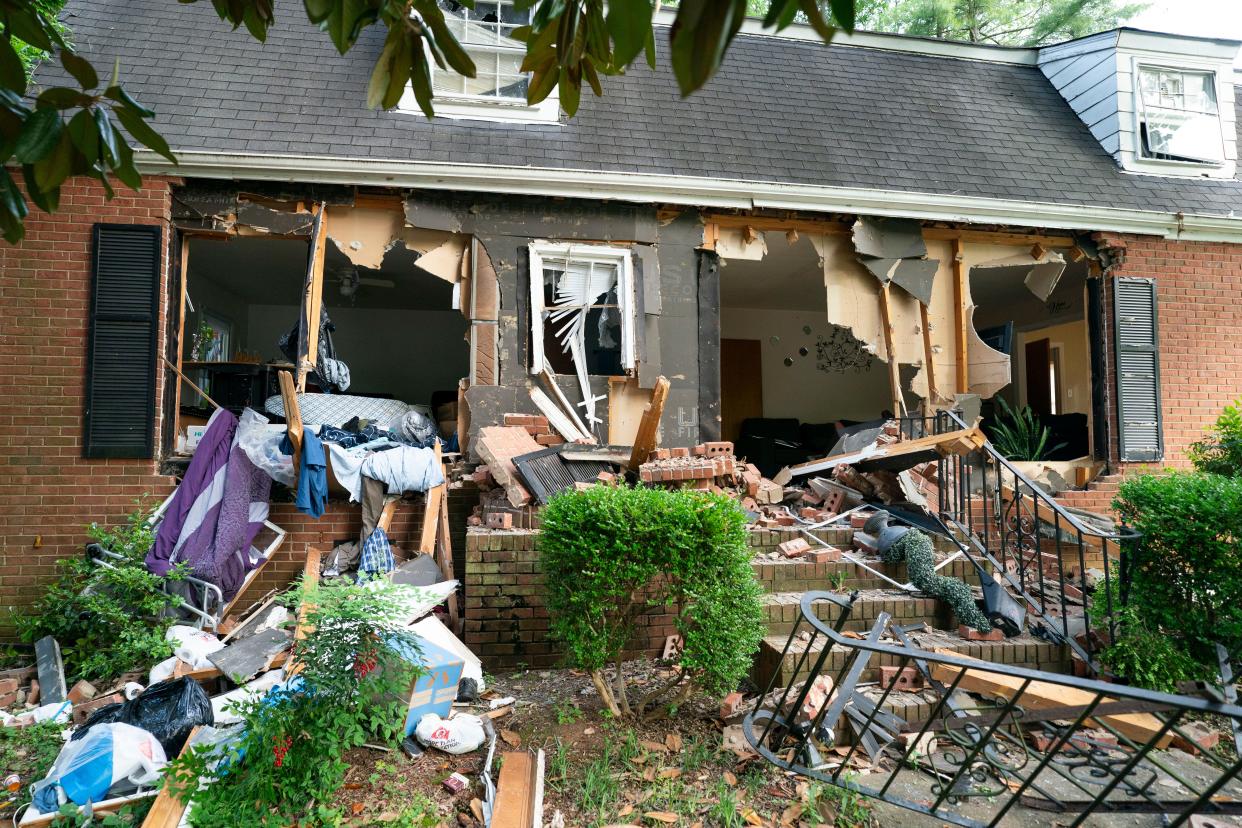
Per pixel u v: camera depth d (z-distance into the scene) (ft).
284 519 19.33
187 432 21.30
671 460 19.83
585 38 7.79
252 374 23.52
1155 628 14.21
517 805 9.80
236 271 30.91
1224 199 25.90
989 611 14.89
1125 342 24.44
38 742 12.43
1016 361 37.91
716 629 11.55
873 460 20.48
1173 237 24.77
